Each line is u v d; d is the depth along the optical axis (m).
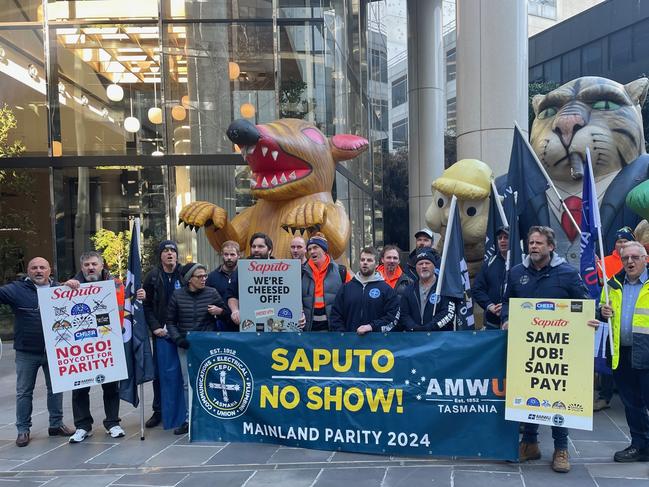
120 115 11.73
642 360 3.99
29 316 5.10
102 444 4.99
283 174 6.63
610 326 4.14
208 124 11.66
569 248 6.42
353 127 16.42
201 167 11.62
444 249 4.63
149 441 5.02
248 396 4.71
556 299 3.97
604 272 4.23
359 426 4.44
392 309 4.70
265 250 5.41
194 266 5.25
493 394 4.20
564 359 3.92
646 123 24.64
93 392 7.18
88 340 4.99
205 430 4.82
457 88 8.73
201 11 11.65
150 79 11.73
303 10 11.76
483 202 7.16
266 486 3.93
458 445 4.25
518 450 4.14
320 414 4.53
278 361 4.64
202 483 4.03
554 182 6.65
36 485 4.11
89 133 11.77
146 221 11.70
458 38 8.65
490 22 8.27
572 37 35.31
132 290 5.18
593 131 6.28
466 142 8.54
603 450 4.47
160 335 5.26
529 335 4.02
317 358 4.56
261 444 4.79
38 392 7.30
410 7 20.75
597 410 5.63
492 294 5.17
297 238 5.56
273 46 11.68
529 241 4.14
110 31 11.73
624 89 6.59
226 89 11.67
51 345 4.88
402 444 4.34
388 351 4.41
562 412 3.90
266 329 4.93
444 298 4.59
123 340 5.11
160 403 5.55
